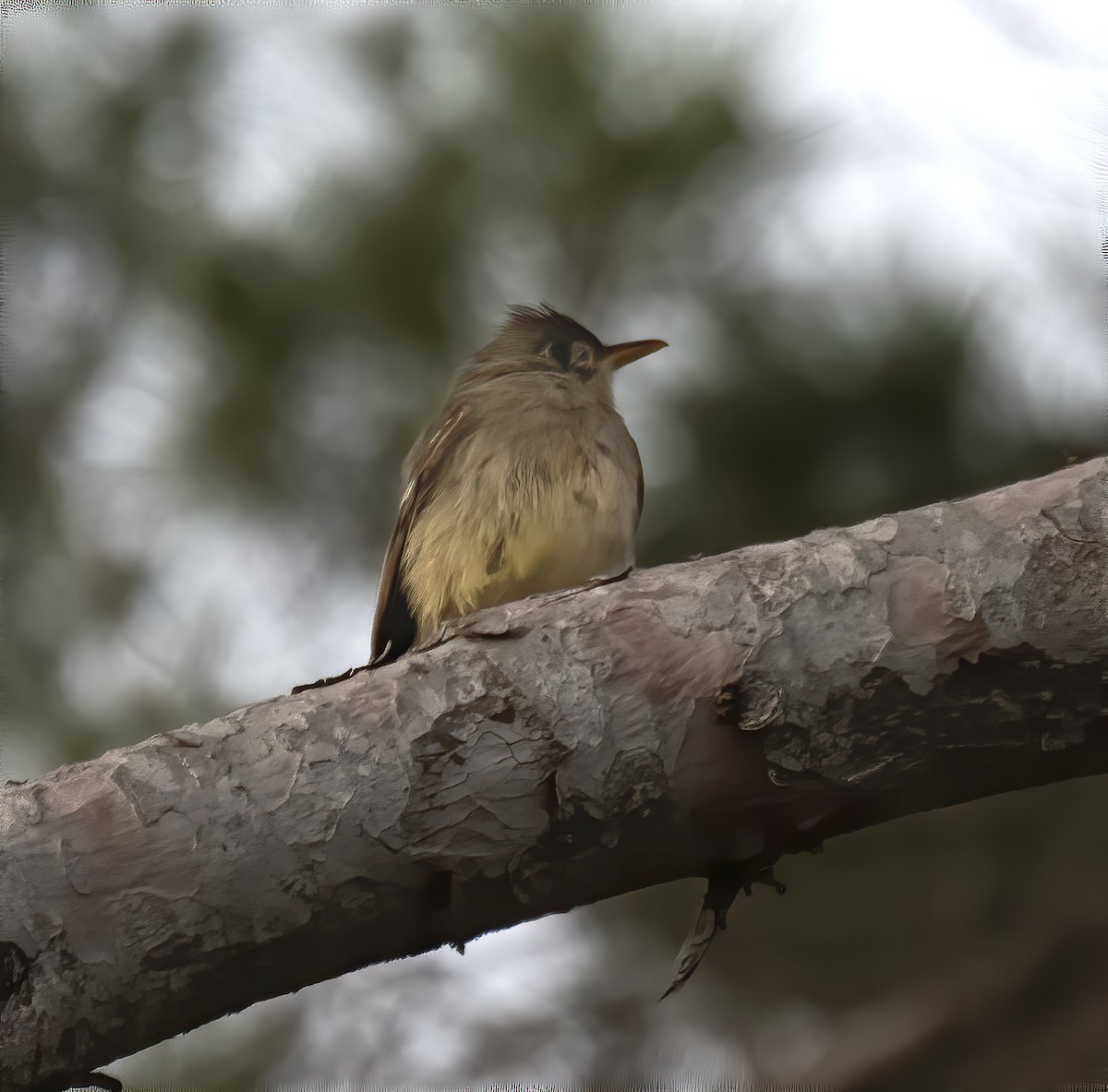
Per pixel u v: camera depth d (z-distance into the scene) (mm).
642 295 9508
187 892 4039
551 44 9305
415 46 9461
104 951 3984
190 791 4141
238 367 9156
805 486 8047
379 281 9117
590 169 9211
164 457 9305
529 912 4367
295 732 4277
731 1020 8594
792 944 8414
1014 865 7836
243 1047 9008
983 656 4219
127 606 9180
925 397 7750
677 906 8945
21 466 9227
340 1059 8977
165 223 9219
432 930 4328
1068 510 4359
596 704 4281
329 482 9492
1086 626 4180
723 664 4285
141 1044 4148
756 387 8047
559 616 4480
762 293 8625
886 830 8094
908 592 4316
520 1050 8820
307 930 4172
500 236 9492
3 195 9203
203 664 9172
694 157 9039
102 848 4035
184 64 9258
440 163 9219
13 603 9086
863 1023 7906
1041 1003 7320
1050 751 4281
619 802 4262
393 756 4230
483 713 4285
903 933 8094
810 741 4266
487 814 4223
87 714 8938
